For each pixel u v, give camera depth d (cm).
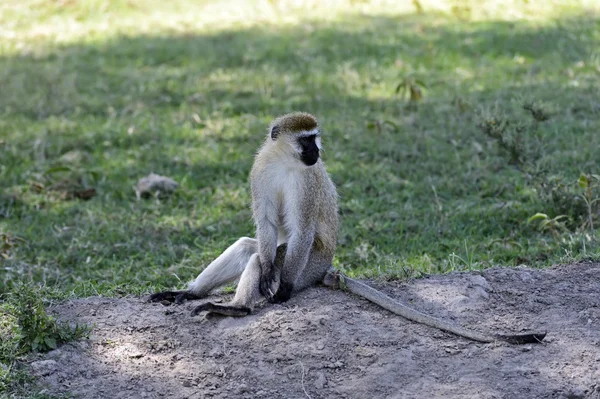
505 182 1258
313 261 862
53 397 688
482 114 1259
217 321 805
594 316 800
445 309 825
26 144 1471
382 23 2122
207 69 1852
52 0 2353
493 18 2108
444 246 1099
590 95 1563
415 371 714
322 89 1680
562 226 1067
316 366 727
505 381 698
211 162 1385
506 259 1038
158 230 1178
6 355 728
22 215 1237
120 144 1478
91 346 766
